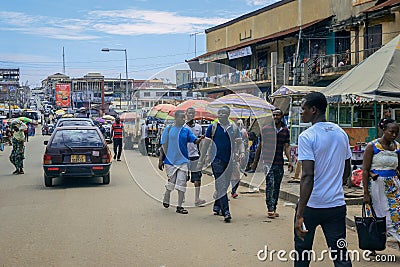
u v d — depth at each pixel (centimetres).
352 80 1164
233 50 2986
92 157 1236
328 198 452
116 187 1246
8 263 601
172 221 838
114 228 785
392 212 625
